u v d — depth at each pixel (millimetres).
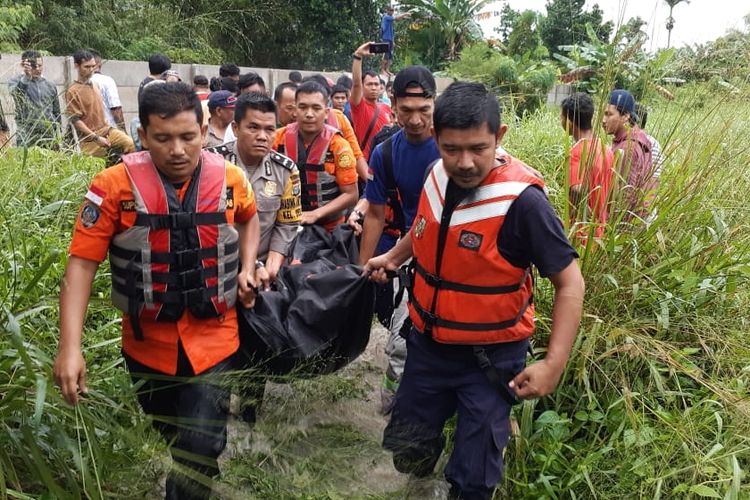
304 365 2705
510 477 2865
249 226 2631
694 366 3244
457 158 2248
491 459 2490
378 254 3648
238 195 2492
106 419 2211
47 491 2168
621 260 3447
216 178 2379
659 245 3490
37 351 2070
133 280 2305
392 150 3340
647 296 3428
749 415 2908
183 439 2297
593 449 3006
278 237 3318
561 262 2273
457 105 2207
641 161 3713
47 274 3252
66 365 2074
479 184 2369
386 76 10422
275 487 2088
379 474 2383
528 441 2957
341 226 3791
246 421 2336
